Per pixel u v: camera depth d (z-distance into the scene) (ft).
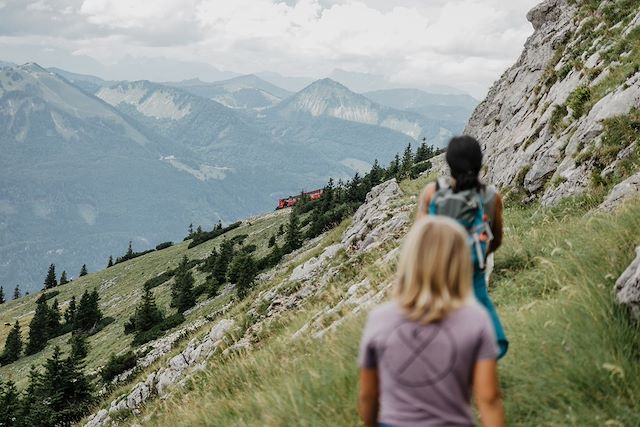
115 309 429.38
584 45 68.33
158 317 306.14
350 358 22.13
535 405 14.43
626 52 54.95
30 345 417.28
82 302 402.52
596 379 14.23
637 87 44.98
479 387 8.93
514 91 93.20
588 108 50.88
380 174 423.64
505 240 32.32
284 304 75.87
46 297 585.63
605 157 42.11
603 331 15.67
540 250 29.14
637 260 17.46
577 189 42.98
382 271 45.80
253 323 74.69
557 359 15.42
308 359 26.71
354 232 99.76
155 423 41.78
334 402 18.06
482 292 13.41
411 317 9.10
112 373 175.73
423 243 9.36
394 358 9.12
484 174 77.36
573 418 13.02
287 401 19.71
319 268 90.48
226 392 30.30
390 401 9.24
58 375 149.07
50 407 146.00
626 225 23.13
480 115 113.91
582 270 20.86
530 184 52.42
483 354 8.96
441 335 8.90
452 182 13.51
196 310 295.28
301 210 490.90
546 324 16.38
